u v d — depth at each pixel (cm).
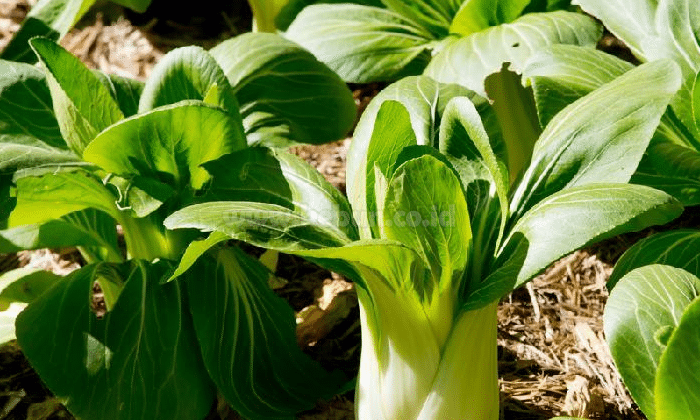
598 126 101
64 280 107
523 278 95
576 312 117
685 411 90
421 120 107
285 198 105
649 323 95
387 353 99
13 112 111
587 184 98
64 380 103
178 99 109
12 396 111
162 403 103
